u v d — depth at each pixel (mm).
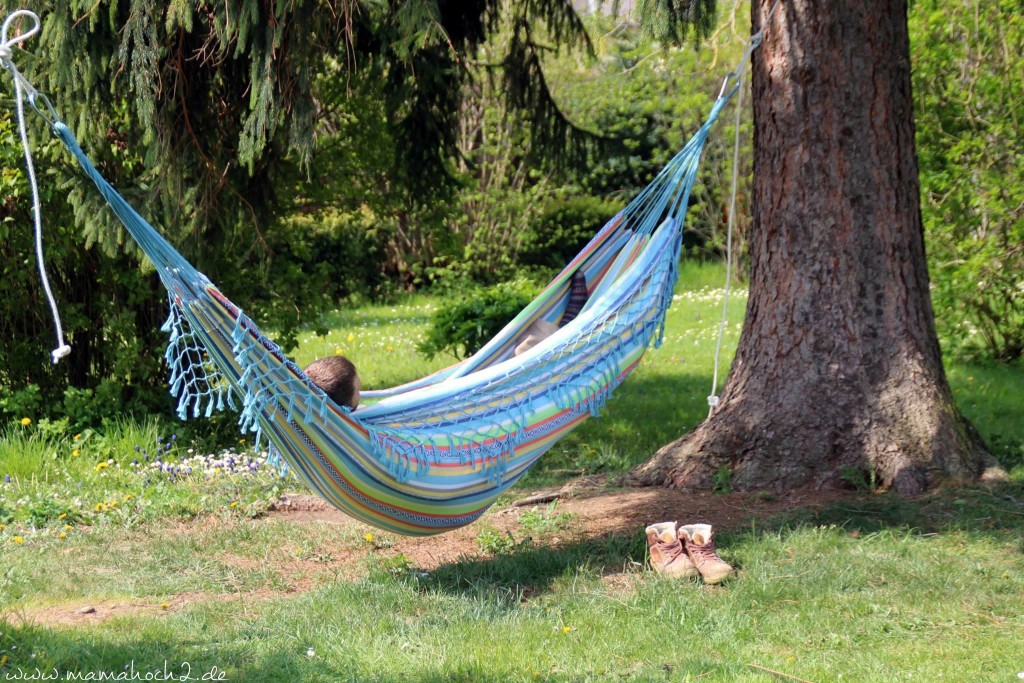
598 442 10070
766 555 6191
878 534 6488
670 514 7141
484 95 21438
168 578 6250
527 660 4812
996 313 13680
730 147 23609
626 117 25422
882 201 7633
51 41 7285
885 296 7633
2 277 10219
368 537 6918
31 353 10555
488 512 7664
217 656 4879
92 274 10648
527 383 5895
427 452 5438
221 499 8047
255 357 4848
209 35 7672
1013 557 6070
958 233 12992
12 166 9562
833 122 7609
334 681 4590
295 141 7609
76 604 5793
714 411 8070
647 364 14898
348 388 5547
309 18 7406
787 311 7750
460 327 11742
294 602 5699
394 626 5293
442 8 9633
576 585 5906
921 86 13031
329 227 23328
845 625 5172
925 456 7379
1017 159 12555
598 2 10320
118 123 9203
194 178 8883
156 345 10930
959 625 5141
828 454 7543
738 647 4945
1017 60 12828
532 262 26141
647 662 4812
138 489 8312
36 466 8820
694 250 27234
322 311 11727
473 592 5863
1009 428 10102
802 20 7625
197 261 8914
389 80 9797
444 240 12836
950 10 12805
